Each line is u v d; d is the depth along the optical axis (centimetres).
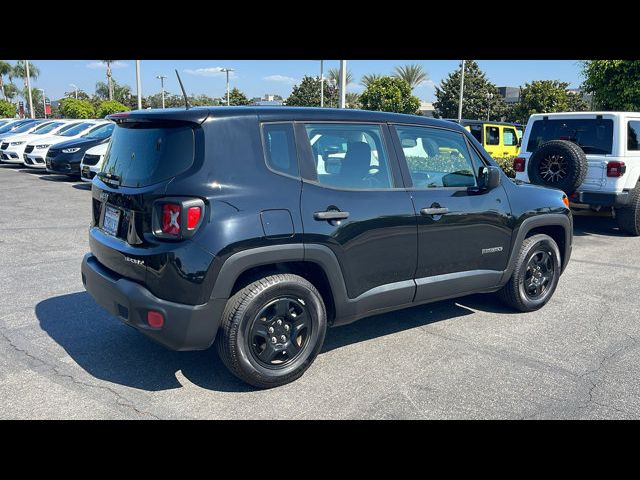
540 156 834
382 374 384
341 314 386
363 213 381
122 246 346
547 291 536
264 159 350
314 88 5962
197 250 321
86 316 482
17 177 1534
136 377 371
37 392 346
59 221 916
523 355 422
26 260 666
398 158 415
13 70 6950
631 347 442
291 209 350
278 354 360
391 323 489
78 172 1405
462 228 443
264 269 363
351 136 393
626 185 852
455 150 458
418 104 2877
